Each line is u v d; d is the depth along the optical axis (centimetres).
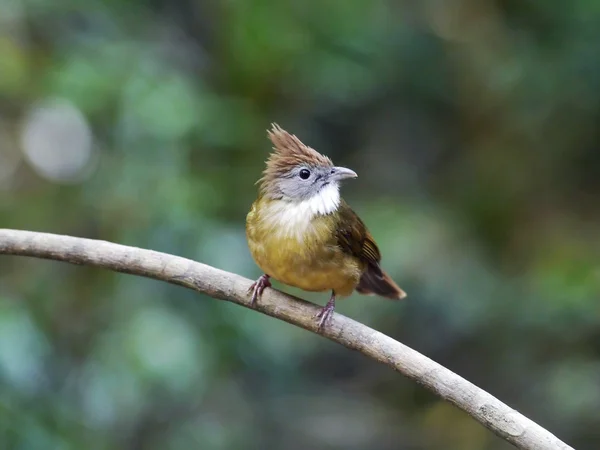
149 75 1117
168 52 1277
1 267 1077
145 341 952
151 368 940
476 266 1487
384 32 1543
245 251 1032
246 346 1055
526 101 1548
